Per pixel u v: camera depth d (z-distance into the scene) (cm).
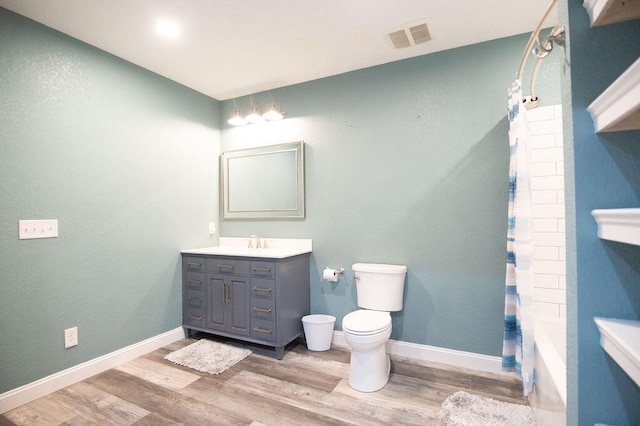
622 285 90
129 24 210
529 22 212
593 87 94
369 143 272
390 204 264
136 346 258
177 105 299
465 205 240
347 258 281
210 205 334
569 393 102
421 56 254
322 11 200
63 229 216
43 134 206
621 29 92
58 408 189
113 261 245
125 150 254
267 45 238
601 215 87
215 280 282
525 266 174
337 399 196
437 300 248
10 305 190
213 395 202
